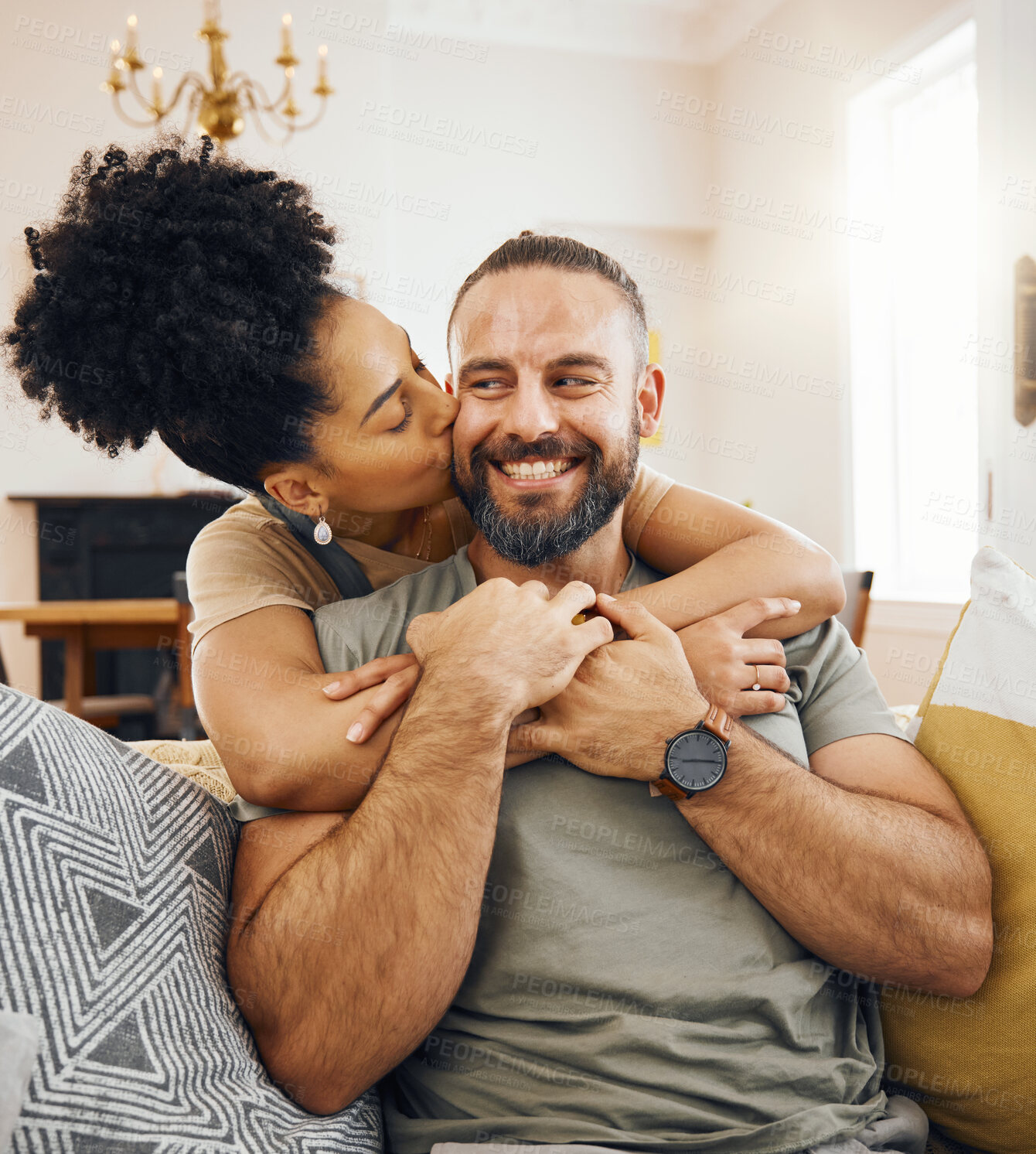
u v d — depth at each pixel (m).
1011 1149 0.88
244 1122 0.68
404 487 1.09
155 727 3.76
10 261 4.54
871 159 4.43
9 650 4.86
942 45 3.87
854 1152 0.78
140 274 1.00
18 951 0.62
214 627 1.00
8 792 0.68
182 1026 0.70
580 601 0.91
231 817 0.92
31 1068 0.58
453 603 1.04
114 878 0.71
